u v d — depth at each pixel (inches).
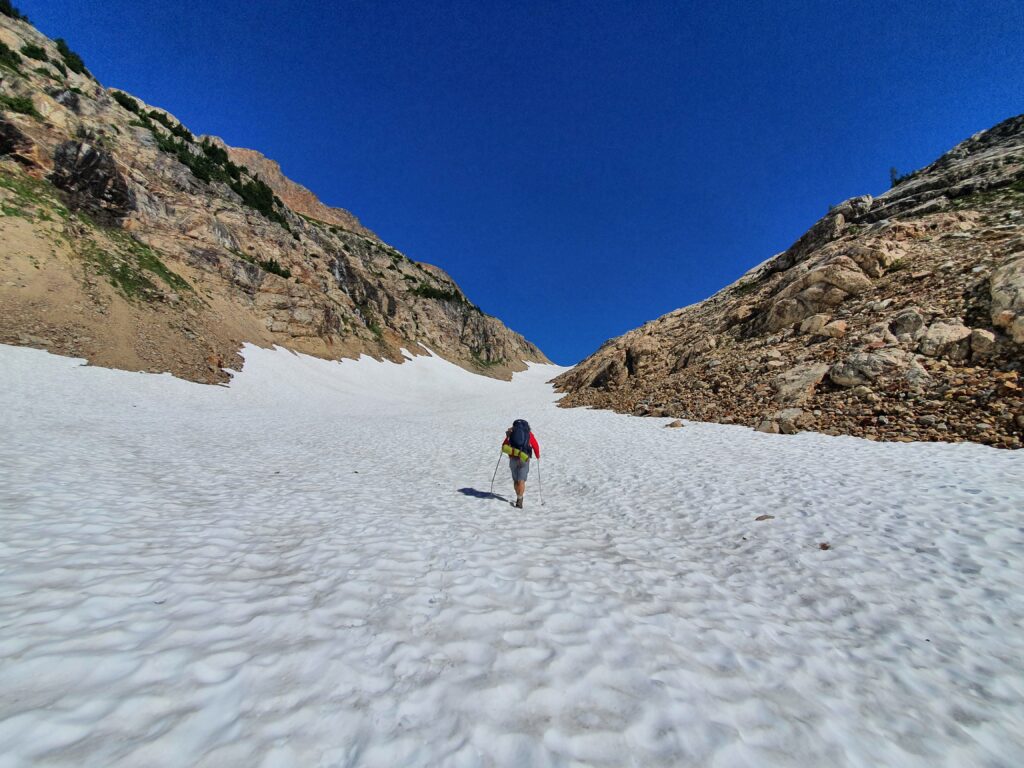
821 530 283.6
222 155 2330.2
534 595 192.4
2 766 87.8
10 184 1176.2
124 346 1102.4
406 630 154.2
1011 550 229.6
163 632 141.3
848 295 887.7
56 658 121.3
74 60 1756.9
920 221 969.5
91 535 224.1
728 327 1202.0
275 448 609.6
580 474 510.9
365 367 2159.2
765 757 108.3
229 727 103.4
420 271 4077.3
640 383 1273.4
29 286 1020.5
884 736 119.4
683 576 229.3
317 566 210.1
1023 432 429.7
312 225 2987.2
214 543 234.2
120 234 1417.3
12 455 372.8
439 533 278.7
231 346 1473.9
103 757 92.4
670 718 118.4
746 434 641.6
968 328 590.9
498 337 4384.8
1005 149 1177.4
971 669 152.3
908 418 528.7
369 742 102.3
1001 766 112.2
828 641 169.3
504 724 111.5
